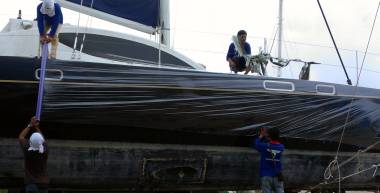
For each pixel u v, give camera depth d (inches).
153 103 234.8
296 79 257.8
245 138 250.7
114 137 234.8
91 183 236.4
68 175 231.5
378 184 283.1
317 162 266.5
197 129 243.0
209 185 253.8
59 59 229.5
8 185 231.3
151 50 271.3
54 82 223.3
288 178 263.0
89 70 228.4
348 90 267.6
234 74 247.4
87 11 272.1
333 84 265.3
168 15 289.6
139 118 234.2
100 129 231.9
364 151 269.6
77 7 269.6
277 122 253.4
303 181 266.5
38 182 204.8
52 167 229.0
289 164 261.7
